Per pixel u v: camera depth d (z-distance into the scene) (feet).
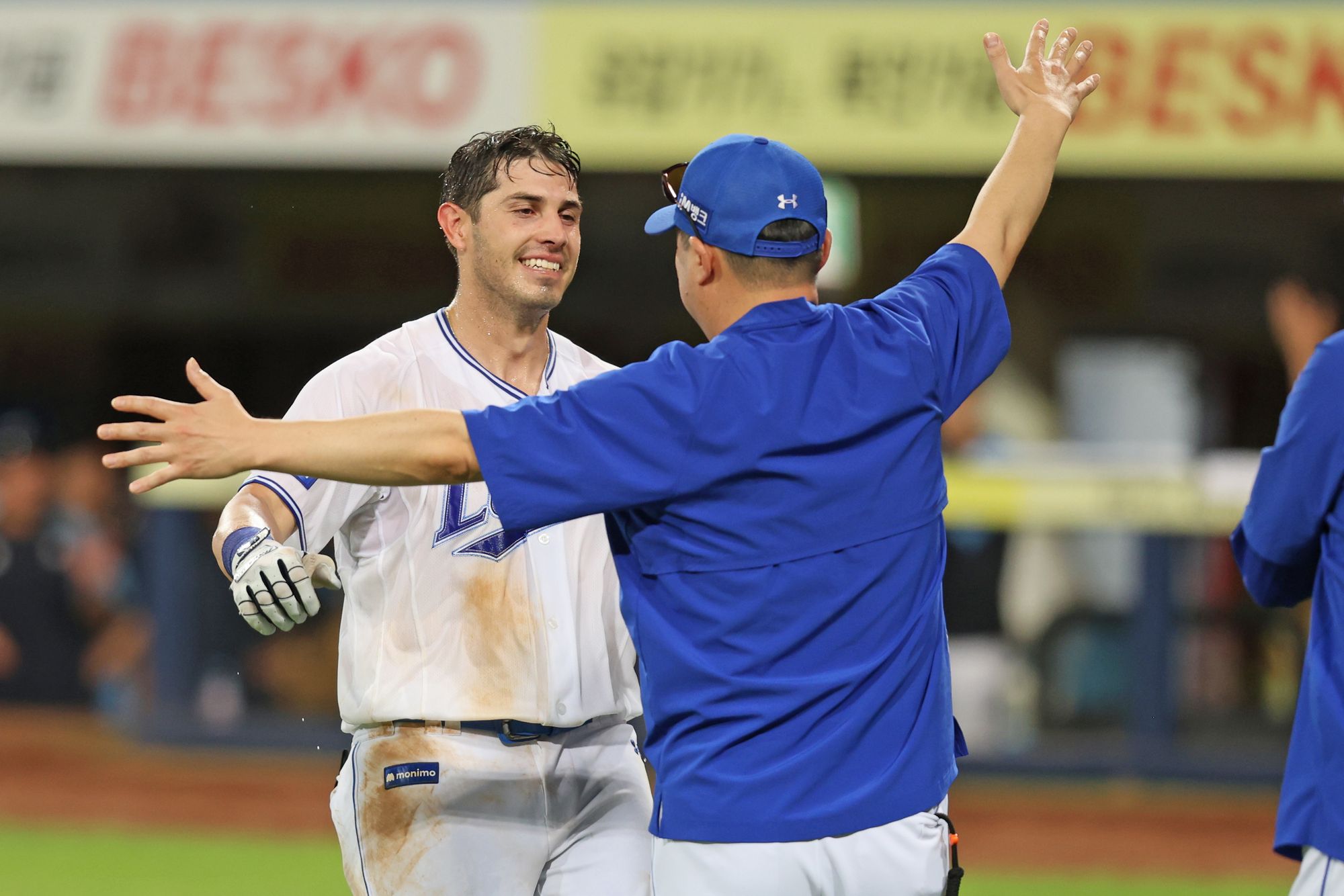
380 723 34.65
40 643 104.01
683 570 28.45
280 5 119.65
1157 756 92.99
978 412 119.75
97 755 99.04
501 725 34.45
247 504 32.35
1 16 121.49
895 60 113.80
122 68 120.06
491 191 34.76
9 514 104.68
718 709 28.22
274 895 71.15
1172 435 146.92
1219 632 93.35
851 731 28.07
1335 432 31.86
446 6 118.42
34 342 163.12
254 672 99.09
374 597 34.63
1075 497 94.43
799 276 29.22
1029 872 77.15
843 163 113.50
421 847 34.14
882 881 28.17
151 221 160.45
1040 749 94.22
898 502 28.66
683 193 29.63
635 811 35.91
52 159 119.85
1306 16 111.86
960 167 112.88
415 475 27.71
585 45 116.37
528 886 35.01
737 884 27.96
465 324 36.01
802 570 28.07
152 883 73.05
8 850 79.61
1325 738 31.86
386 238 158.51
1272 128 111.04
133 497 107.96
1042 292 149.38
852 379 28.50
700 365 28.12
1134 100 112.37
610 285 157.17
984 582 94.99
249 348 162.50
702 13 116.26
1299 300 88.84
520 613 34.47
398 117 117.08
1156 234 148.77
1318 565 33.53
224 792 91.86
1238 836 84.53
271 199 158.51
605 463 27.66
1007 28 113.80
